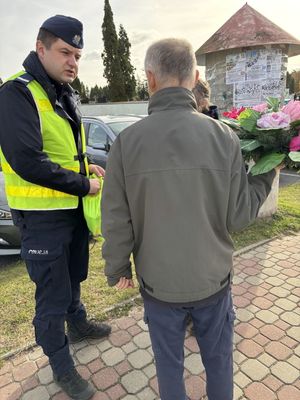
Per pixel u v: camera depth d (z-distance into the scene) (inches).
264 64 181.8
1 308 119.5
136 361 92.7
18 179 73.7
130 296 121.7
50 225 75.4
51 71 72.6
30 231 75.5
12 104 65.9
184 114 52.7
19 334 105.4
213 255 55.4
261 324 103.6
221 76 192.5
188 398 81.0
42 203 73.9
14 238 147.5
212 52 189.9
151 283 57.2
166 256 54.1
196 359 92.0
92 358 94.4
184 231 52.7
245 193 55.8
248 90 185.8
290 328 101.3
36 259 75.5
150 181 51.8
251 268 136.4
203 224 53.2
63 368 81.7
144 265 57.6
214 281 56.3
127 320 109.3
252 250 151.9
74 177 73.0
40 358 95.4
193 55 54.2
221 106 196.1
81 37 72.9
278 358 90.7
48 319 78.0
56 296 78.3
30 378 89.2
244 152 63.3
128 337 101.7
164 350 60.4
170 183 51.3
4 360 95.3
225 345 61.8
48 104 72.5
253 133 64.6
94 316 111.1
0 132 66.9
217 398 64.0
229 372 63.6
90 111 640.4
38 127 69.1
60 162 75.3
